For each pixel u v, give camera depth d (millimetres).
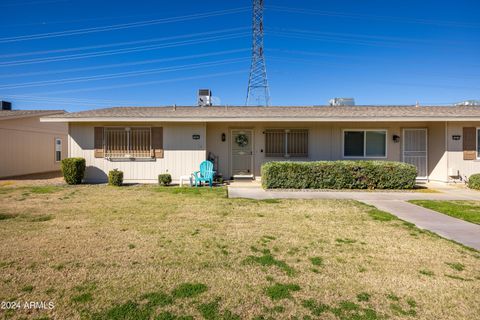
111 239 4750
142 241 4676
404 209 7297
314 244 4625
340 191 10133
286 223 5836
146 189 10242
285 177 10492
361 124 12828
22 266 3703
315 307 2891
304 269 3730
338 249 4422
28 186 11008
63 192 9469
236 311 2811
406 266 3838
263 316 2738
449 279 3482
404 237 4992
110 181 11336
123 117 11547
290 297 3068
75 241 4637
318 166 10539
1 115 14391
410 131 12945
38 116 16359
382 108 14836
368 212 6859
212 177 11500
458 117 11344
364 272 3656
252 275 3549
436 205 7715
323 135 12812
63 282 3309
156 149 12172
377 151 12891
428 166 12914
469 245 4633
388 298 3064
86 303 2898
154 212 6676
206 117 11594
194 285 3283
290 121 11922
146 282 3336
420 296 3105
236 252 4266
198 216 6336
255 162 13000
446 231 5398
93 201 7941
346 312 2811
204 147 12172
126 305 2873
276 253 4246
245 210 6977
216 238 4859
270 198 8688
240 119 11586
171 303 2926
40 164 17172
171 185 11633
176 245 4520
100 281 3342
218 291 3170
